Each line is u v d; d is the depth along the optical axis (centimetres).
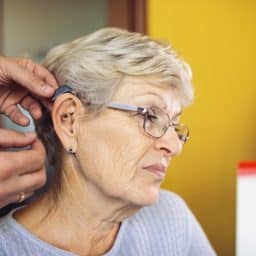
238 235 128
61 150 87
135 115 82
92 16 168
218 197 182
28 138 82
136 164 82
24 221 88
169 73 81
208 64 177
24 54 166
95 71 81
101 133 82
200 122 179
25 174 82
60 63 86
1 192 80
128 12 169
